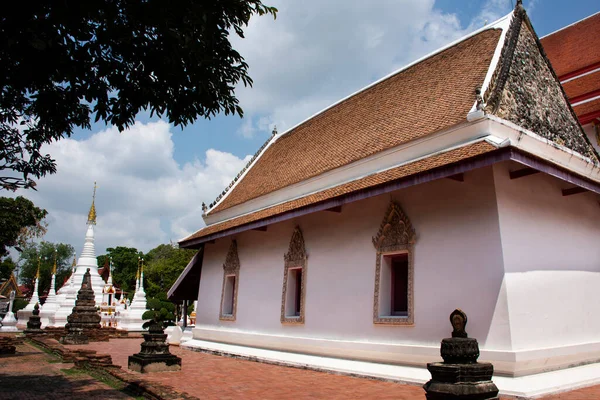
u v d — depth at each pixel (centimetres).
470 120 1020
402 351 1052
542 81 1236
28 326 2212
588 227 1205
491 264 929
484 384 525
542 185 1076
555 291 1019
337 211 1328
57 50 653
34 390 891
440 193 1062
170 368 1158
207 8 707
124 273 7669
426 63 1541
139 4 643
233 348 1595
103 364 1154
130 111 782
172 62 711
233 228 1641
